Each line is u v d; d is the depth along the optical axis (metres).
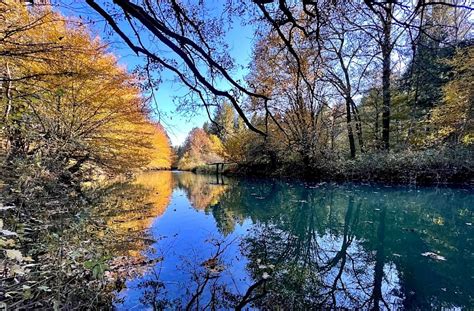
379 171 11.70
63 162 5.22
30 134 4.27
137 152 8.27
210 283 3.52
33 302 2.15
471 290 3.31
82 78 4.63
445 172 10.44
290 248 5.12
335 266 4.21
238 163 20.47
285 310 2.94
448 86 11.34
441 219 6.67
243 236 5.85
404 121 13.73
